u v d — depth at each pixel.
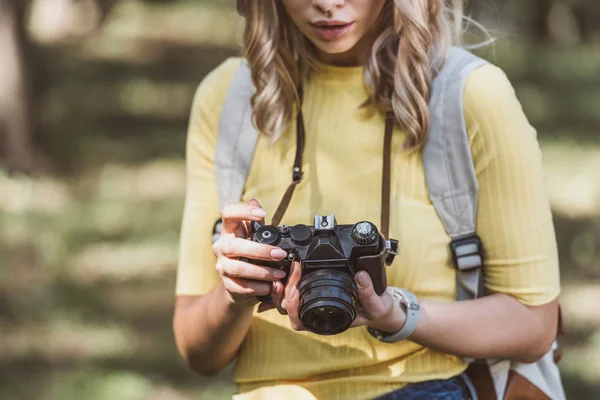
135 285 9.36
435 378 2.51
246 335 2.64
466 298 2.52
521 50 20.28
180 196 12.56
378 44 2.54
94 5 24.67
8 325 8.05
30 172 13.08
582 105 16.95
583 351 7.41
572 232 10.80
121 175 13.56
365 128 2.56
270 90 2.58
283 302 2.29
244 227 2.39
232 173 2.63
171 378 7.13
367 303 2.29
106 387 6.86
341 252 2.23
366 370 2.53
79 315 8.40
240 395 2.63
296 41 2.61
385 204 2.50
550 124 16.09
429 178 2.49
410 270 2.48
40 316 8.24
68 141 14.53
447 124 2.46
